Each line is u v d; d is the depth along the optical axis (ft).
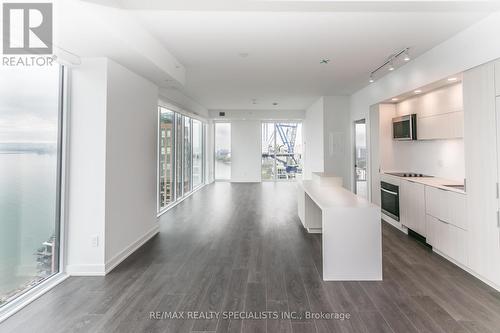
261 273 10.37
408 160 17.75
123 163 11.69
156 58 11.21
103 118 10.28
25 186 8.61
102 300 8.50
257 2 7.34
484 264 9.46
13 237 8.22
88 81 10.27
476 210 9.75
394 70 15.60
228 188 31.99
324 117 23.76
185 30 10.26
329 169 23.79
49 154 9.71
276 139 38.06
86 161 10.32
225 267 10.91
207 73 16.48
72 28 7.72
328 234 9.77
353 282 9.63
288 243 13.66
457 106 12.51
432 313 7.73
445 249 11.59
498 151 8.83
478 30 9.48
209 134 36.17
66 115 10.19
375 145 18.72
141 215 13.50
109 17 7.76
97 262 10.31
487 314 7.64
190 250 12.77
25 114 8.55
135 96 12.66
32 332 6.97
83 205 10.36
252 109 34.24
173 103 21.15
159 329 7.09
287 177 38.14
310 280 9.80
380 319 7.47
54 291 9.04
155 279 9.91
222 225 16.90
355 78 17.60
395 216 16.10
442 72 11.40
